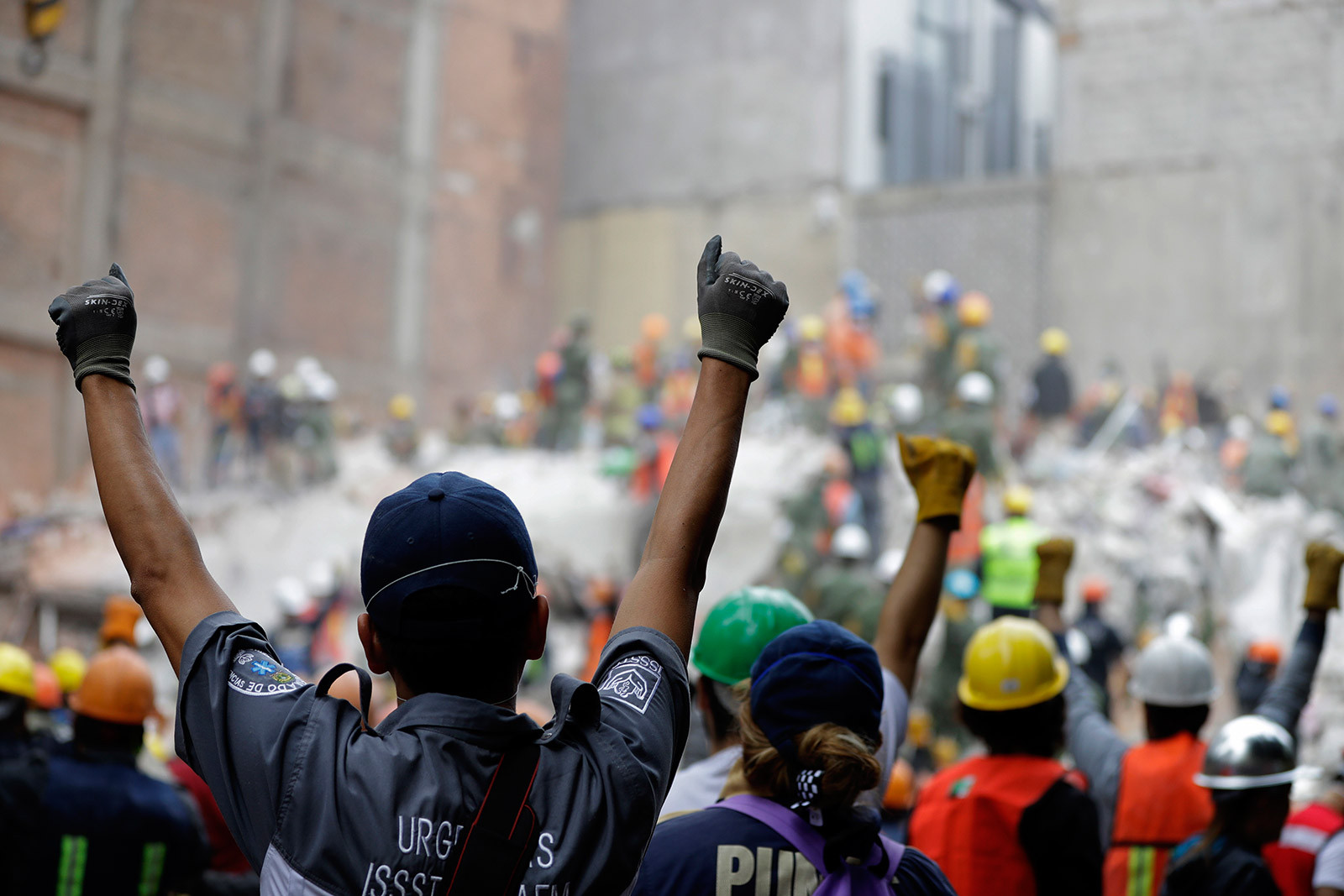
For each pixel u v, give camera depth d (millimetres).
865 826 3898
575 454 39406
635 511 33062
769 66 57531
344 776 2646
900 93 57719
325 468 39562
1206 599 30250
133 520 2941
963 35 61781
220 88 49594
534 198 60812
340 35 53469
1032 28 65250
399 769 2652
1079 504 33875
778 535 30703
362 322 54062
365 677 2838
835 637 4062
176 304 48000
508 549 2840
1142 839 7137
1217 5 49469
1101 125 51094
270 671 2824
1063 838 5684
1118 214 50500
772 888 3826
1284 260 47969
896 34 58188
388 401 54719
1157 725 7418
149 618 2916
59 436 44781
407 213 55688
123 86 46656
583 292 61125
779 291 3213
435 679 2830
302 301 51969
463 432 45250
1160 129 50125
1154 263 49781
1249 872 5879
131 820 6918
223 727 2729
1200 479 35500
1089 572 31750
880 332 54031
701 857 3857
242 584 36125
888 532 32906
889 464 34188
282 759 2670
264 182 50812
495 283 59000
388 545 2816
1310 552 6867
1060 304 51062
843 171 55688
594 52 62000
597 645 27266
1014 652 6078
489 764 2717
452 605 2768
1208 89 49500
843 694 3932
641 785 2744
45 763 6934
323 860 2588
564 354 40781
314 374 41469
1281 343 47750
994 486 31531
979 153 62188
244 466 42656
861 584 22016
